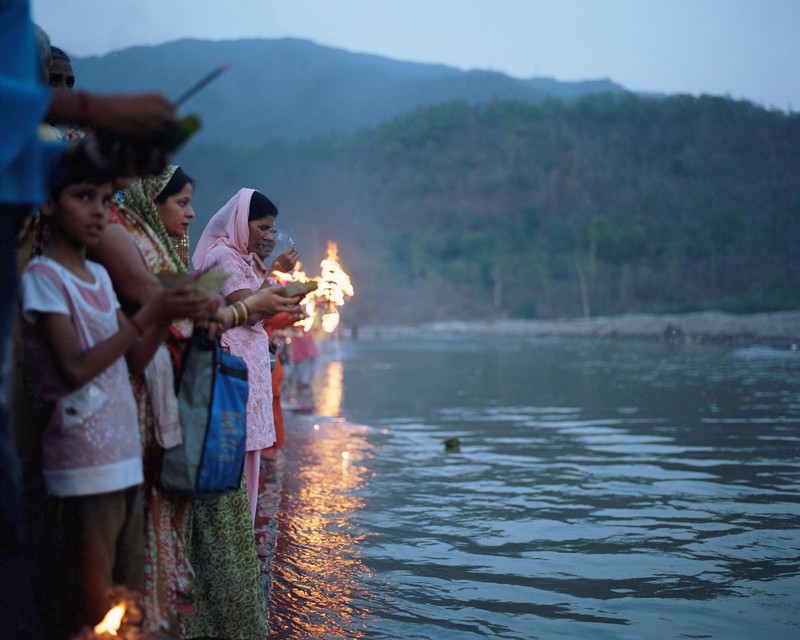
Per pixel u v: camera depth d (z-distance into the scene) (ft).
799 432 33.27
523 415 40.24
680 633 12.69
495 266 394.11
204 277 8.52
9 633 7.24
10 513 7.20
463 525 18.84
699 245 478.18
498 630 12.69
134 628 8.77
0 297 7.23
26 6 7.16
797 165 599.98
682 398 47.19
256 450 13.91
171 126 7.65
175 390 9.97
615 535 18.08
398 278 408.05
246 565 11.19
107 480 8.41
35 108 6.72
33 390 8.38
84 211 8.40
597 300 398.01
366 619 13.00
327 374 72.79
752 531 18.39
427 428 35.32
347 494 21.81
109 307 8.79
